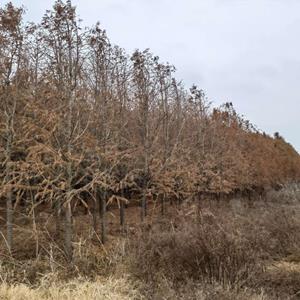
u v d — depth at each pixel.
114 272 9.42
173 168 15.66
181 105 18.05
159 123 14.81
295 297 8.23
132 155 13.43
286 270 9.82
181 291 7.86
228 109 25.61
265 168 28.17
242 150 25.80
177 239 9.91
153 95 14.72
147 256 9.59
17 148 11.43
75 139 10.46
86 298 7.54
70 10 11.09
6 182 11.12
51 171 10.94
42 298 7.59
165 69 17.06
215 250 8.96
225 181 19.91
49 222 13.66
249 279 8.45
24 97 11.27
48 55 11.28
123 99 13.89
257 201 24.86
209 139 20.75
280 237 12.41
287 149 35.84
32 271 9.33
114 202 16.88
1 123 10.97
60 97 11.00
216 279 8.41
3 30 11.29
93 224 13.64
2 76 11.31
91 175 11.88
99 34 12.47
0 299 7.32
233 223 12.21
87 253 10.35
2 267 9.15
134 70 14.16
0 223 13.95
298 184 32.00
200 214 13.05
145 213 15.23
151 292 8.19
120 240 11.95
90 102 12.28
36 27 13.05
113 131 13.13
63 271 9.39
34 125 10.62
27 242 11.99
